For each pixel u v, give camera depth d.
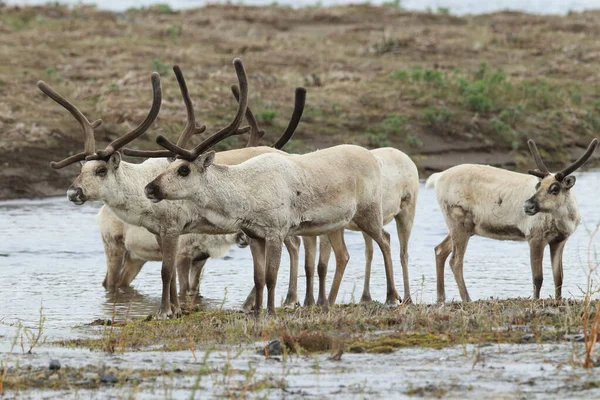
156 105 42.31
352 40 127.94
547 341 31.25
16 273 53.59
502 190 45.50
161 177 37.69
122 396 26.08
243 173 38.28
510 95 101.06
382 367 28.58
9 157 76.19
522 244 62.25
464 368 28.20
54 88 91.25
